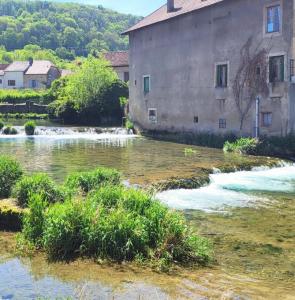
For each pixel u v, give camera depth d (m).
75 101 39.47
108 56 60.34
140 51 33.16
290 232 9.13
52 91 48.72
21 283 6.15
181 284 6.24
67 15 151.25
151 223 7.50
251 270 6.99
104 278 6.36
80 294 5.77
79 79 39.72
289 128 21.86
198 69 27.44
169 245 7.23
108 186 9.34
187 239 7.45
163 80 30.72
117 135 31.89
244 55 24.14
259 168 17.30
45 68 83.06
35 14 152.25
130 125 33.72
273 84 22.47
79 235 7.27
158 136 30.34
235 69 24.77
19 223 8.45
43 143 24.92
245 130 24.30
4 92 53.78
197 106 27.66
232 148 21.84
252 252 7.85
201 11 26.95
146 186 12.29
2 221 8.51
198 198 12.15
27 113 43.59
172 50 29.69
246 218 10.16
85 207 7.67
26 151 20.50
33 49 124.44
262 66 23.09
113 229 7.27
